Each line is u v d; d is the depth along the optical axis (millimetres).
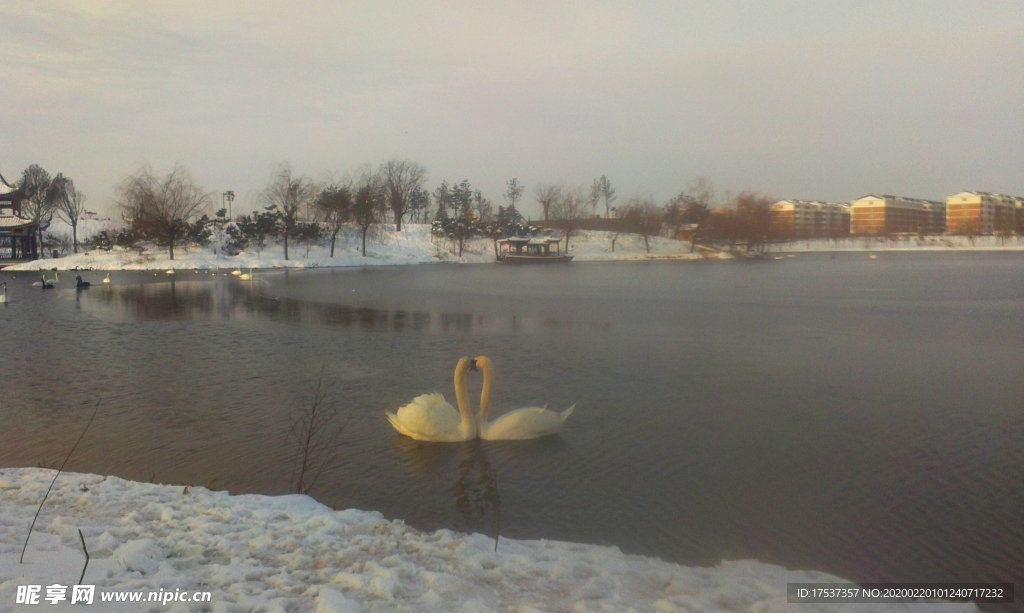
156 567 5727
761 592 6641
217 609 4938
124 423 13328
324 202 85250
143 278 59312
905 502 9430
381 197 94562
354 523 7488
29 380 17438
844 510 9188
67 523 6863
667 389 16375
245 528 7000
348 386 16766
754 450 11648
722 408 14500
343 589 5555
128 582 5301
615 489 9922
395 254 94562
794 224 155125
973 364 19531
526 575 6188
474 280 58781
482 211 123688
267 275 64062
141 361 20141
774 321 29625
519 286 51531
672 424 13320
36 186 97000
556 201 122875
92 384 16969
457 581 5820
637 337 24969
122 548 5922
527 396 15703
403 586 5656
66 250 90250
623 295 42906
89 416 13852
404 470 10742
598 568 6645
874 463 11055
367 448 11844
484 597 5594
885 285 49500
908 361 19969
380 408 14625
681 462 11109
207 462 11039
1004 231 135000
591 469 10773
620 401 15188
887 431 12844
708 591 6492
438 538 7355
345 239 94750
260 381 17328
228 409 14461
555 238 112438
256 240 85062
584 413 14133
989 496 9641
